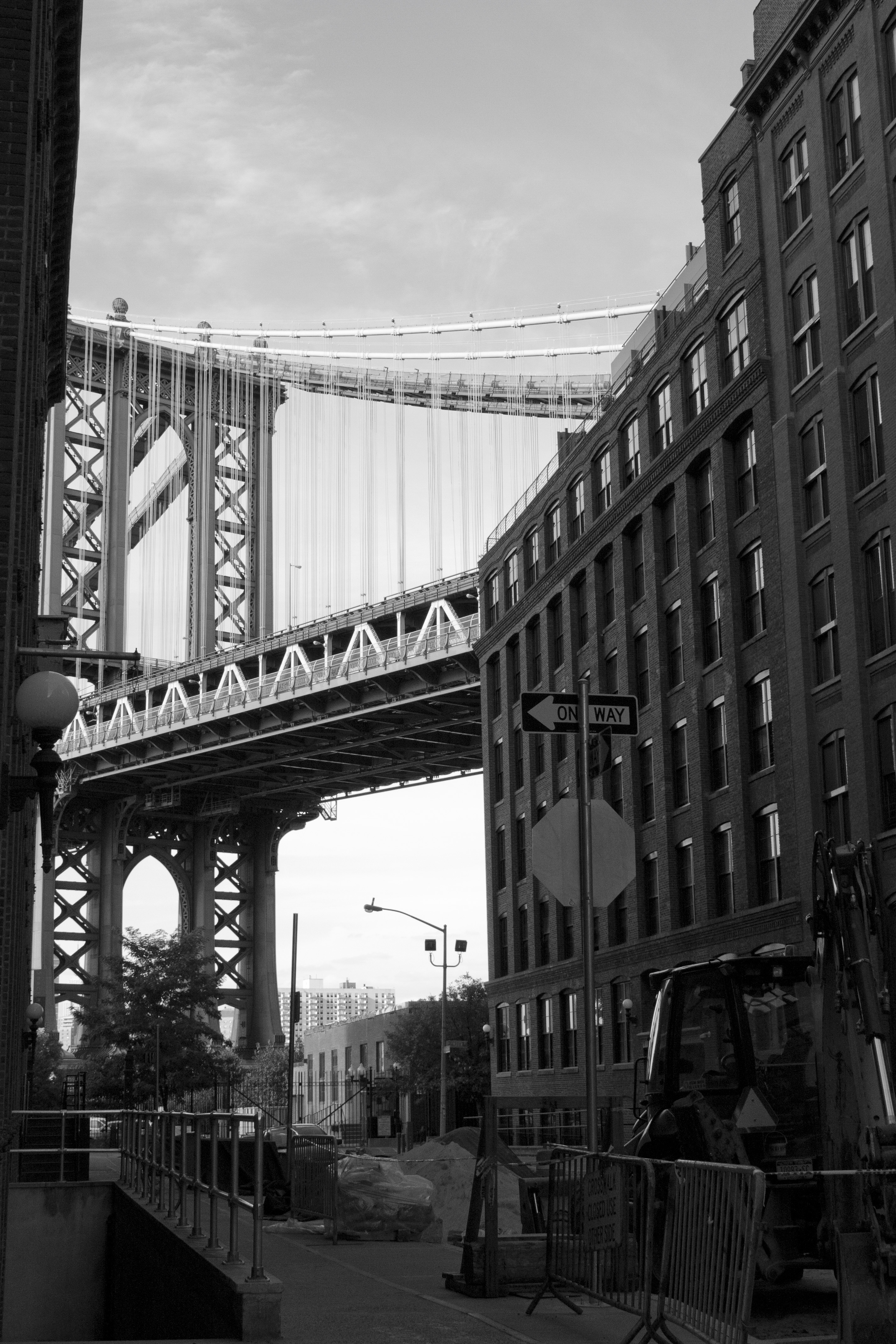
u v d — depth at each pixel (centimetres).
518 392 9894
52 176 2180
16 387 1191
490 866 6350
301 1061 10844
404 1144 7469
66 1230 2247
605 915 5053
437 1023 8819
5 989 1557
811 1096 1224
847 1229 1023
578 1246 1120
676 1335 977
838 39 3700
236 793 13050
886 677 3384
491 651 6500
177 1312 1409
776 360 3988
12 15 1228
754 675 4106
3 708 1195
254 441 13738
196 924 13600
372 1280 1420
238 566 13512
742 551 4203
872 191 3509
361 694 9625
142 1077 6981
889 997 1042
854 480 3578
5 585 1192
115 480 12788
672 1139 1319
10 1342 981
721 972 1259
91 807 13200
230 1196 1173
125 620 12631
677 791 4625
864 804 3409
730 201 4359
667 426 4781
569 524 5619
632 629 4997
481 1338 1035
